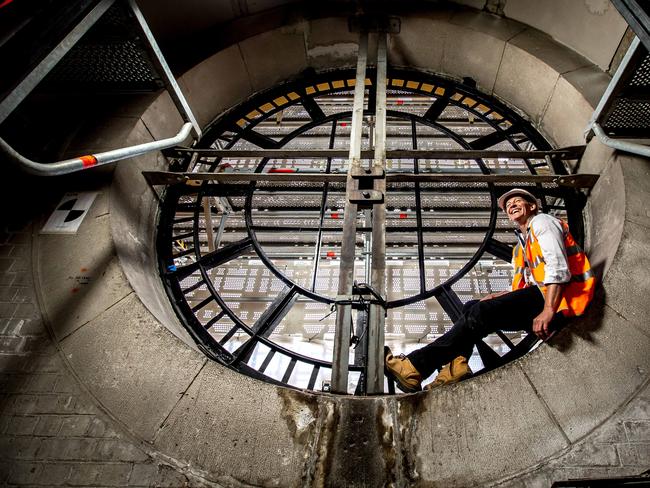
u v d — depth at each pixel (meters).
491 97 4.91
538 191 3.88
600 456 2.03
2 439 2.24
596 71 4.09
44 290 2.81
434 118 5.00
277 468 2.11
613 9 3.86
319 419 2.24
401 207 6.96
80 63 3.69
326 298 3.73
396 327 6.78
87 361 2.51
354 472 2.08
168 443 2.21
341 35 4.95
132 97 4.10
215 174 3.78
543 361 2.33
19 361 2.51
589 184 3.51
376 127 3.75
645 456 2.01
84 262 2.94
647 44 2.29
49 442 2.23
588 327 2.41
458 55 4.89
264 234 7.59
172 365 2.46
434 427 2.19
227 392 2.36
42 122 3.92
